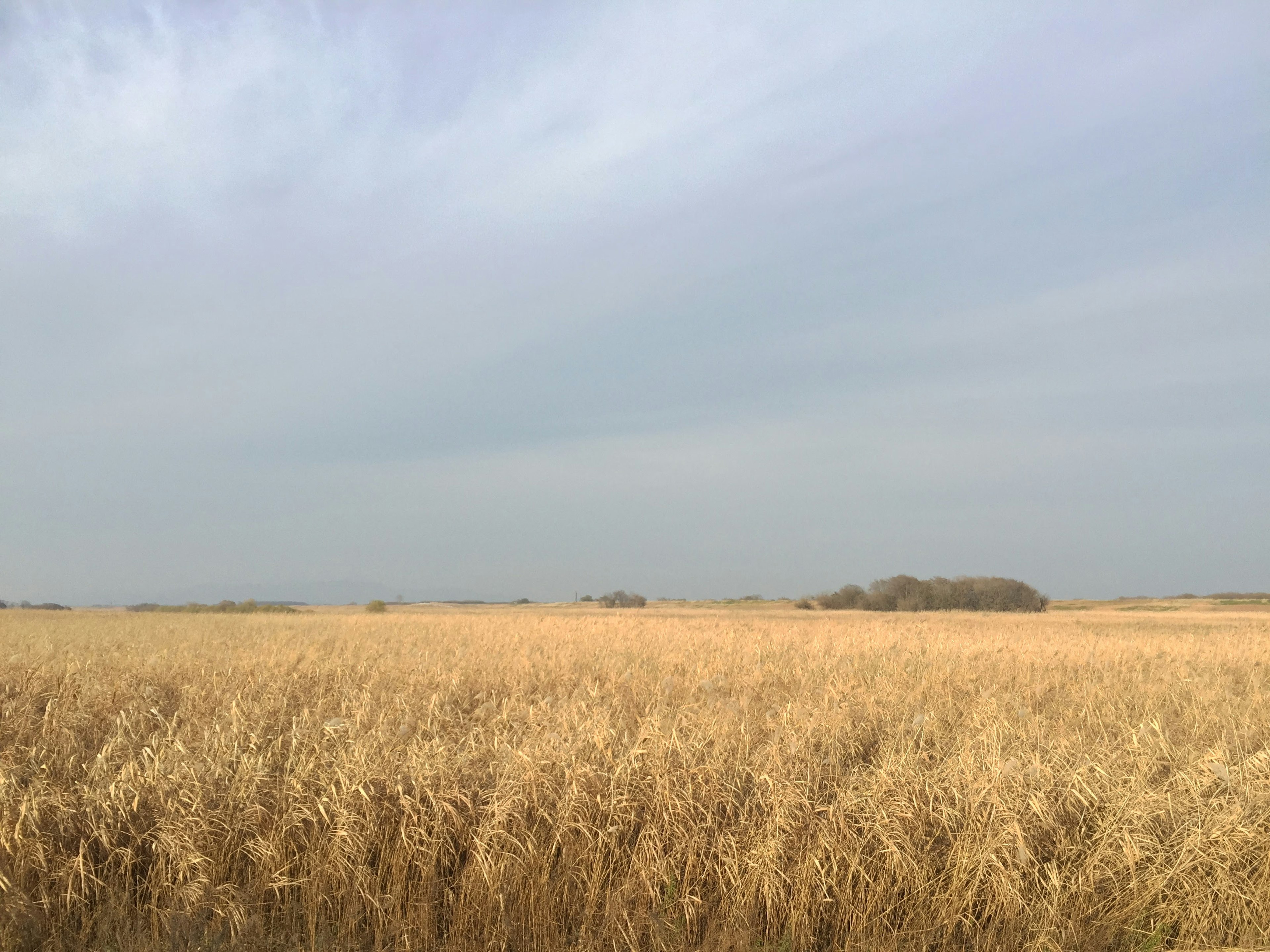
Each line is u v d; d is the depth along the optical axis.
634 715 9.33
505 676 12.81
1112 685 13.06
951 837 6.18
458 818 6.00
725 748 7.26
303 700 10.51
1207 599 109.75
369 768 6.46
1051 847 6.21
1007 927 5.70
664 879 5.79
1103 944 5.66
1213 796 6.82
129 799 6.21
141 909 5.58
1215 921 5.86
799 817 6.20
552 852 5.88
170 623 32.41
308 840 5.97
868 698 10.52
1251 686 13.55
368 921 5.61
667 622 31.19
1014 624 41.53
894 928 5.83
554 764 6.70
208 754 7.02
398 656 16.23
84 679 11.20
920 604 79.12
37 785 6.20
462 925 5.57
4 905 5.22
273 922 5.60
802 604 87.88
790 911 5.68
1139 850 6.04
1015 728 8.66
